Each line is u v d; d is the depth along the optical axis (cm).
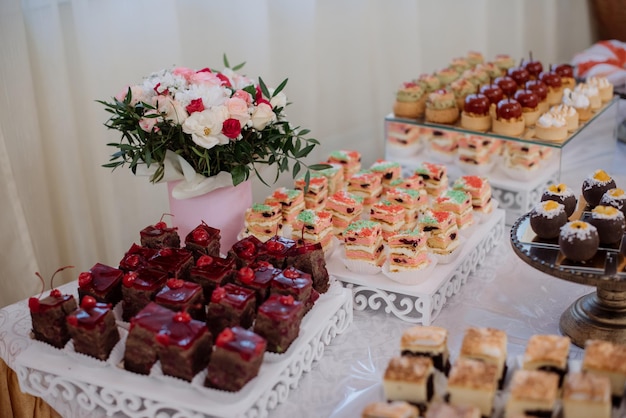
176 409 154
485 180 237
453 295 208
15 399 192
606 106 279
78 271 261
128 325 177
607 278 163
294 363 166
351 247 200
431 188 251
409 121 277
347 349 183
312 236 207
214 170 207
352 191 247
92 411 164
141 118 193
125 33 248
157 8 248
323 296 187
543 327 191
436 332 156
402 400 145
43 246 253
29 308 177
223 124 192
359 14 325
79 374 163
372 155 358
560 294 207
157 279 177
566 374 148
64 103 239
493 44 411
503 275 219
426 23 370
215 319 168
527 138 255
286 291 172
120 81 251
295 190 232
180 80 198
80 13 232
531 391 137
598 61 334
